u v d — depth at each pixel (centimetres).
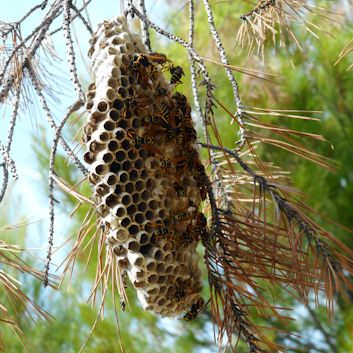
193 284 123
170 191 121
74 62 123
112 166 120
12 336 202
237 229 121
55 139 123
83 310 212
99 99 121
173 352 220
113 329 215
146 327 220
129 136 120
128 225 121
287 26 142
